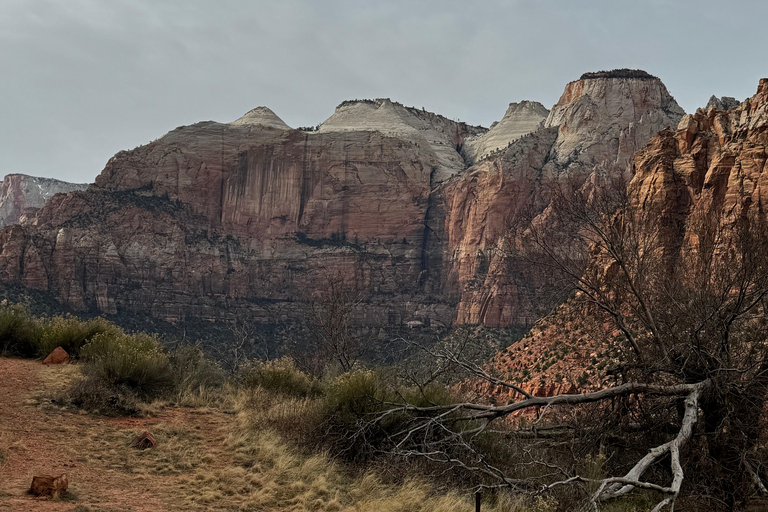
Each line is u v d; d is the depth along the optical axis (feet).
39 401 53.01
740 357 57.26
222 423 57.41
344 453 51.93
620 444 57.77
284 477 45.47
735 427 52.49
